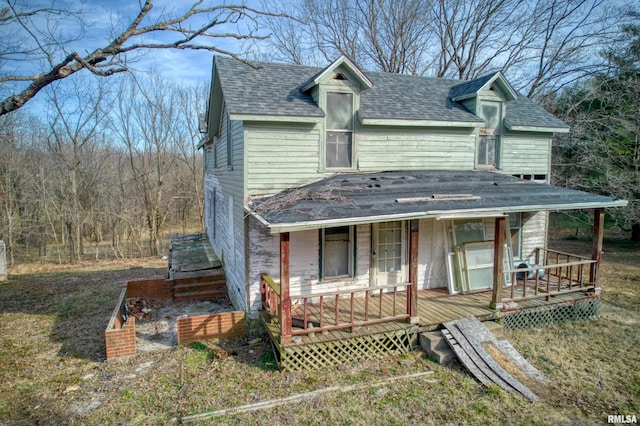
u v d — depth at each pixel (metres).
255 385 6.90
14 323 10.50
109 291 13.88
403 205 8.09
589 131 20.58
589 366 7.61
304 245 9.28
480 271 10.51
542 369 7.48
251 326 8.96
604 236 25.56
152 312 11.05
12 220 22.22
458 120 10.88
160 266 19.17
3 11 7.28
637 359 7.89
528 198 9.40
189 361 7.86
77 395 6.68
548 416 5.98
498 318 9.05
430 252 10.77
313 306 9.23
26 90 7.25
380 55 28.28
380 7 27.33
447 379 7.09
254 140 8.91
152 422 5.90
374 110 10.30
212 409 6.19
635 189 18.92
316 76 9.41
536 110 13.33
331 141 10.00
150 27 7.55
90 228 25.97
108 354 8.06
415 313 8.19
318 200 8.07
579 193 10.36
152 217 23.44
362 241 9.88
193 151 28.55
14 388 6.95
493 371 7.23
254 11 8.34
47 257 22.20
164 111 24.83
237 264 10.10
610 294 12.45
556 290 10.42
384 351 8.02
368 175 10.05
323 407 6.22
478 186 9.99
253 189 8.97
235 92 9.31
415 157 10.90
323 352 7.55
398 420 5.89
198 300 12.11
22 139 24.58
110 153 27.42
